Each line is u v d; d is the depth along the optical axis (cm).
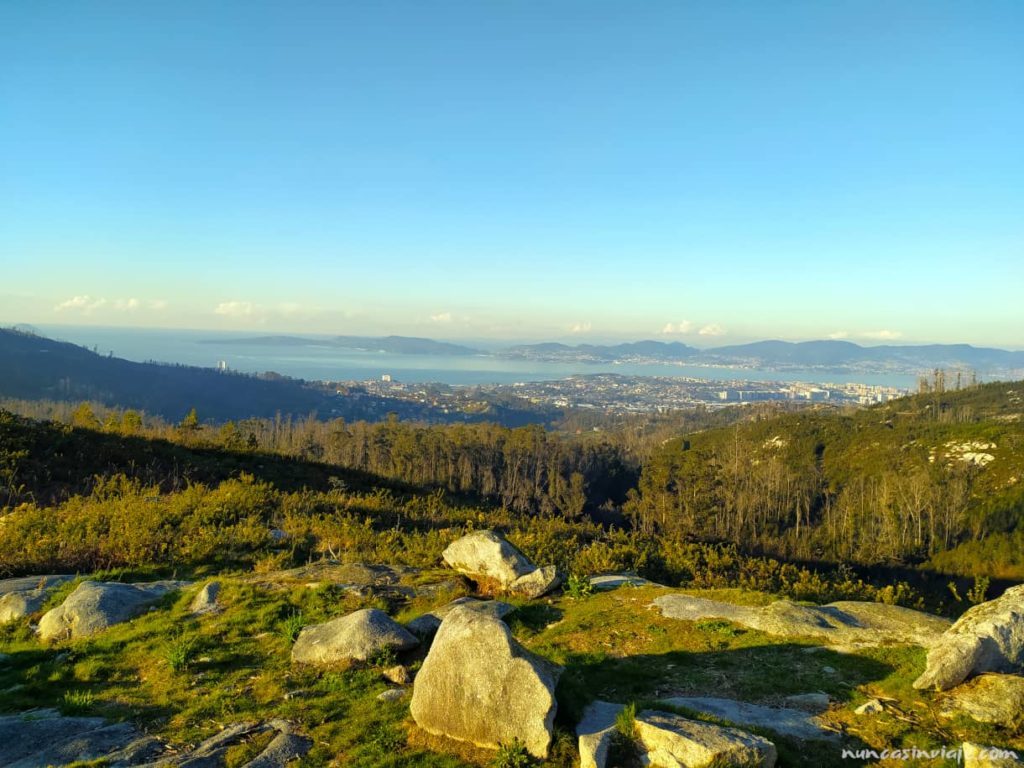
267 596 1443
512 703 786
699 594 1373
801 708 849
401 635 1123
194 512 2273
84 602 1343
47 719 918
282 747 810
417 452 7819
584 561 1997
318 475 3866
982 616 912
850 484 8412
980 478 7631
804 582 1948
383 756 784
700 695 916
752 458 10050
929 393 13988
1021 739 741
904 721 789
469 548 1641
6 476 2588
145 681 1070
